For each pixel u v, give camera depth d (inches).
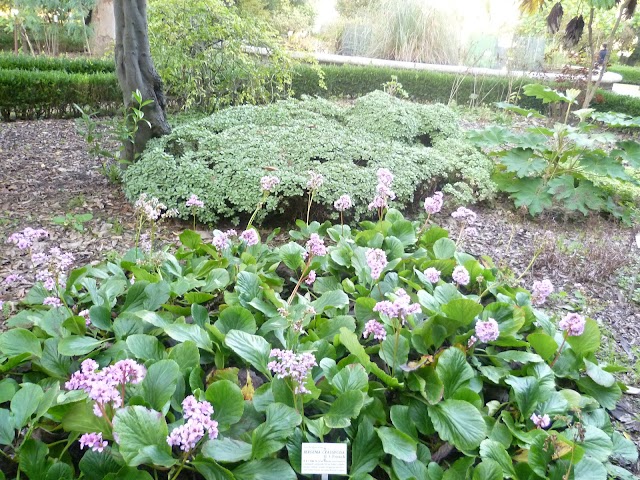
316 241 105.7
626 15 271.7
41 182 199.6
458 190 207.0
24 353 83.5
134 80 193.6
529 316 111.5
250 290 106.6
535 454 78.0
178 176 171.9
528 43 411.2
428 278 111.3
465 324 99.3
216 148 186.1
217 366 89.2
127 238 158.1
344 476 76.4
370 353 98.4
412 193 180.1
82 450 76.5
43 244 150.3
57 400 72.7
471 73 408.8
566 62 391.2
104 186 198.7
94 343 87.3
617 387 102.6
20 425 71.9
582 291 150.3
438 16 462.6
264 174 167.8
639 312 141.9
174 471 69.4
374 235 131.6
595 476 76.8
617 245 177.3
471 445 78.9
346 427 80.4
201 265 116.8
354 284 124.9
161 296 101.5
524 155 207.9
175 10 267.3
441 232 140.2
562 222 199.0
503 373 95.3
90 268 110.3
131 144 201.8
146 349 85.8
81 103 315.6
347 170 176.7
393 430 78.7
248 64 282.8
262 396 79.3
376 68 412.2
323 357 92.2
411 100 414.0
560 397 92.0
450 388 87.8
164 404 74.4
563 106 352.8
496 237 180.4
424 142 253.0
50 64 369.7
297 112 222.8
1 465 73.0
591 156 201.2
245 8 491.8
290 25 538.3
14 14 491.2
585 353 106.2
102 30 562.3
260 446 70.7
